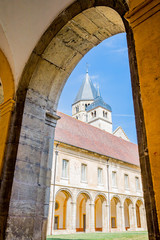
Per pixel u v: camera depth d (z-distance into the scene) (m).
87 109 67.56
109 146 32.72
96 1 3.54
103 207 26.77
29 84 4.53
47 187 4.35
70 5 4.07
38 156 4.25
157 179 1.85
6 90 4.92
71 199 22.98
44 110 4.72
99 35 4.47
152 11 2.43
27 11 4.68
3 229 3.34
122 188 29.84
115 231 26.97
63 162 23.81
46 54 4.55
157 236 1.76
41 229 3.90
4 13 4.91
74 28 4.24
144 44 2.38
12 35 4.97
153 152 1.95
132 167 33.00
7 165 3.88
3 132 4.29
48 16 4.44
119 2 3.05
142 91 2.24
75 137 27.56
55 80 4.95
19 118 4.25
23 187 3.79
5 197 3.60
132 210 30.64
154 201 1.87
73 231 21.94
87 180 25.34
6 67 5.07
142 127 2.23
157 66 2.18
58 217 26.39
